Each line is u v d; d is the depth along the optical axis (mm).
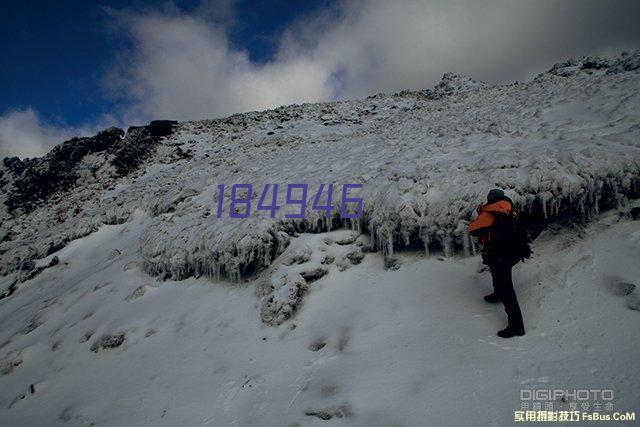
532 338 3895
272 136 23688
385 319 4848
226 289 6809
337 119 27797
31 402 5645
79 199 19734
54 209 19812
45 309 8672
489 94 18844
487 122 9852
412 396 3621
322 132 23438
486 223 4102
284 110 33719
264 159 14008
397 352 4262
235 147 21734
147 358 5742
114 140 27281
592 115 8039
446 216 5637
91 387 5508
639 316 3715
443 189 5930
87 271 10695
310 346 4859
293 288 5789
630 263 4309
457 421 3236
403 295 5176
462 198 5621
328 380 4172
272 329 5449
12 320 9227
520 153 6168
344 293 5672
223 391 4570
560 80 16156
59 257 12539
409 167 7133
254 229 6816
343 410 3703
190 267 7559
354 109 31422
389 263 5891
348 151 11664
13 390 6105
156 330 6352
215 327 5910
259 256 6723
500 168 5949
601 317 3857
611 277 4246
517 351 3795
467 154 7383
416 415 3406
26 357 6949
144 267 8562
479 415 3236
